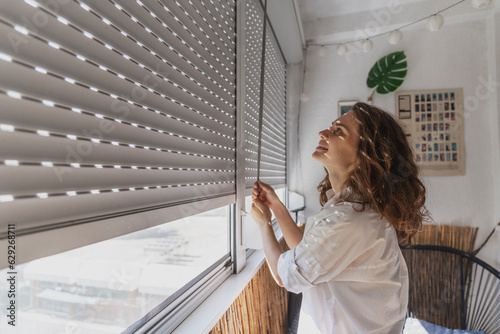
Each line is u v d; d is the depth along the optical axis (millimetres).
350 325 728
